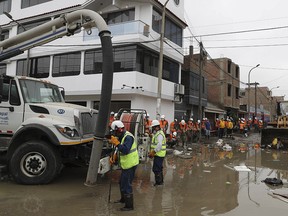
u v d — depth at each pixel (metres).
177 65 24.61
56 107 7.71
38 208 5.68
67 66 22.47
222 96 37.38
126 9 20.83
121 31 19.80
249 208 6.05
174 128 18.25
